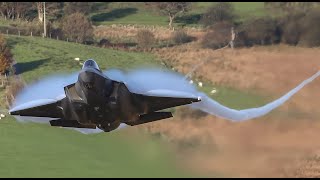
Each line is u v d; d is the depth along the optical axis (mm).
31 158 175375
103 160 162625
